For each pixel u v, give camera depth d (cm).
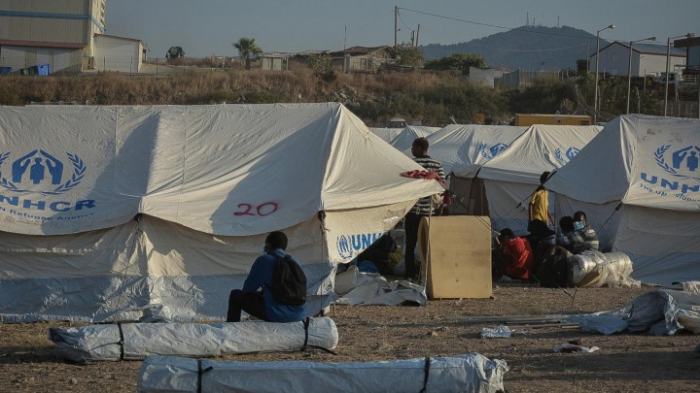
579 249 1505
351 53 8419
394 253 1511
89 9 6625
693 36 7100
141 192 1188
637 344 978
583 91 5944
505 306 1264
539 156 2212
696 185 1596
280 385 676
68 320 1127
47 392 759
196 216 1158
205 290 1157
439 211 1667
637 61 7781
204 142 1297
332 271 1175
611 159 1667
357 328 1077
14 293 1136
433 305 1273
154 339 880
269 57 7606
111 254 1140
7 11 6506
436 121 5622
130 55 6856
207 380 672
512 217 2081
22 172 1217
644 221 1569
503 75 7306
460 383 684
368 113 5662
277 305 924
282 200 1213
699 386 776
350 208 1202
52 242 1138
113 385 782
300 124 1331
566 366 859
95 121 1302
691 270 1552
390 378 681
